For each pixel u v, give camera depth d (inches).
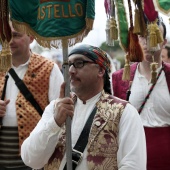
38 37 173.9
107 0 173.8
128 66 177.5
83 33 172.2
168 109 234.8
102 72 180.4
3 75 232.5
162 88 237.0
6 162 228.2
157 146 231.6
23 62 234.2
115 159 170.9
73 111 171.0
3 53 173.6
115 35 171.8
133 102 237.9
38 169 191.9
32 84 231.6
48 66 235.3
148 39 174.7
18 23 175.9
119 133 172.1
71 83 178.5
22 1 176.1
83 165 172.1
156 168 231.9
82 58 176.7
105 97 178.7
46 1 170.4
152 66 211.3
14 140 227.3
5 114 227.8
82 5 172.1
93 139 172.1
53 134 170.9
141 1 172.9
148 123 234.4
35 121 228.1
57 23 169.5
